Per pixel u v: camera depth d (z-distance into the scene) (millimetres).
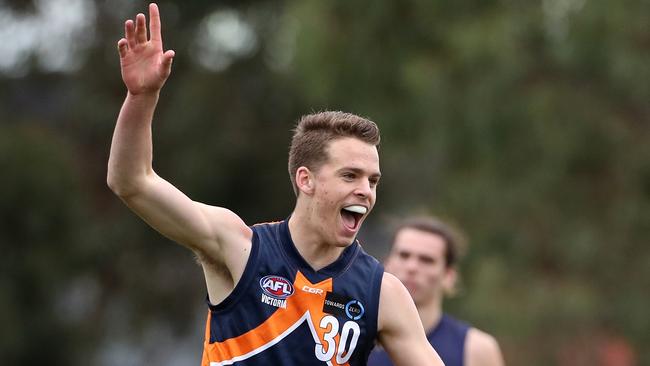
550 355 54812
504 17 57406
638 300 55844
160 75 16141
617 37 55656
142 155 16453
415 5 59438
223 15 99250
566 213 57094
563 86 57406
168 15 97750
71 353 88562
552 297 54719
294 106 94938
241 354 16859
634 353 55875
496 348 28000
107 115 95188
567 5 56344
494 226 57250
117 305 95438
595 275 56938
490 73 56719
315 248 17281
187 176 93875
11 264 84438
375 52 60500
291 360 16859
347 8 60844
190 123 94125
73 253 87438
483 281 55562
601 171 57750
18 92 97500
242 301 17000
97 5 96000
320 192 17141
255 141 95438
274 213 98312
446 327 27984
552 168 56562
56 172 86125
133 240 95562
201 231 16875
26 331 84875
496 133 56469
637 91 56438
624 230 56812
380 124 60000
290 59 65688
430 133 58000
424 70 57656
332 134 17234
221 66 97625
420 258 27703
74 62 96812
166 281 98438
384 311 17375
